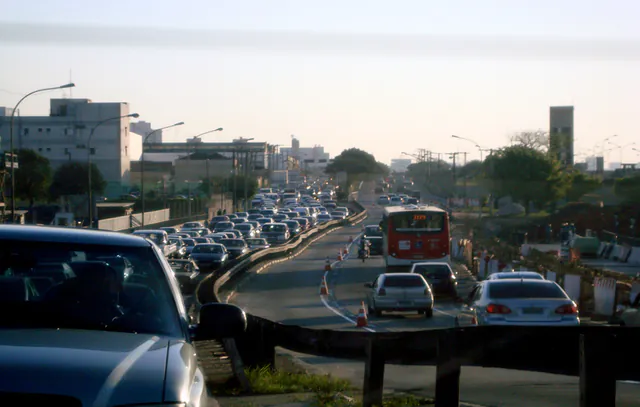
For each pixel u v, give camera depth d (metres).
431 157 152.50
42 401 3.08
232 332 4.59
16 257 4.67
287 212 92.88
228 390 11.31
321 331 10.91
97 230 5.27
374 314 26.22
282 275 42.75
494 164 80.25
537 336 7.87
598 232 65.81
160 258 5.00
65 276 4.63
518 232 59.75
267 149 188.12
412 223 38.44
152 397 3.26
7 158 48.66
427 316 25.45
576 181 83.12
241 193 115.81
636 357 7.18
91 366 3.35
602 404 7.07
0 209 51.12
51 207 68.31
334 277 41.56
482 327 8.23
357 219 101.06
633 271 40.41
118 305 4.48
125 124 104.19
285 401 10.59
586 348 7.16
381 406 9.79
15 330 3.95
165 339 4.17
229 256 50.44
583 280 26.70
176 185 112.81
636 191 69.94
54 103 106.12
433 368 13.62
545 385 11.84
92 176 85.31
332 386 11.65
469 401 10.48
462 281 39.25
